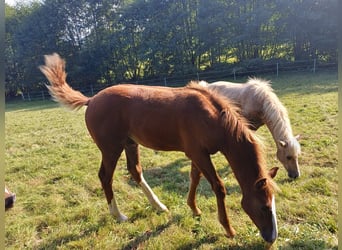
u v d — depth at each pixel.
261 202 2.17
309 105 7.80
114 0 27.28
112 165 2.99
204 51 23.45
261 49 22.55
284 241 2.46
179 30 24.38
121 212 3.19
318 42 19.77
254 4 22.81
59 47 26.80
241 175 2.34
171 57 24.38
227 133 2.38
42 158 5.39
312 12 19.67
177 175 4.20
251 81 4.17
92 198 3.62
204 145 2.50
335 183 3.45
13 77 26.75
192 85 2.83
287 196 3.20
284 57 20.80
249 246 2.43
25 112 14.38
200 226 2.77
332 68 17.45
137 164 3.17
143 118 2.73
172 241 2.58
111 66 26.41
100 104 2.94
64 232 2.82
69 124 9.08
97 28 27.36
